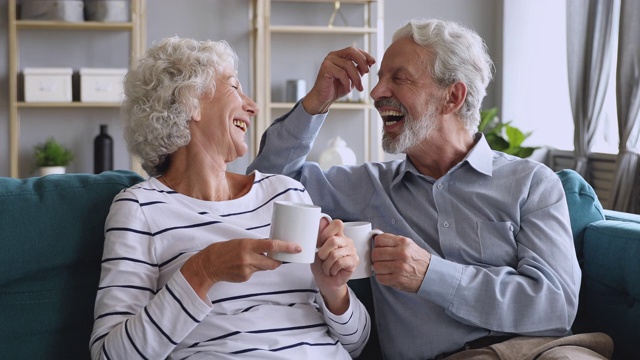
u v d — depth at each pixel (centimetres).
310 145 194
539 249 172
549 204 178
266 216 163
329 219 153
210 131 159
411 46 183
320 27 489
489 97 534
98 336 139
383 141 187
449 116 184
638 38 385
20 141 485
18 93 481
